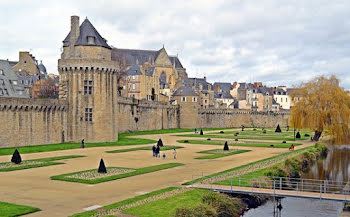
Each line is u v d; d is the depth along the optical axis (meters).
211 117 157.88
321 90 87.75
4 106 68.12
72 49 85.12
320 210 36.81
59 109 80.50
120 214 28.52
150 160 57.59
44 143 76.81
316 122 86.50
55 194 34.62
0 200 32.22
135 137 99.75
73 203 31.55
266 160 56.56
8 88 91.12
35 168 48.81
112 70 85.31
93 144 79.25
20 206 30.16
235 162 55.41
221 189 36.94
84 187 37.72
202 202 32.34
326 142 93.12
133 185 38.91
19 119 71.38
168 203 31.61
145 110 124.81
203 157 60.94
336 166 61.25
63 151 67.94
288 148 75.31
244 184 39.09
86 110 82.94
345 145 95.81
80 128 82.69
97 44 85.06
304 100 90.00
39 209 29.56
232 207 33.75
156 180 41.62
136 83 152.62
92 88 83.06
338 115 83.69
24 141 72.44
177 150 71.75
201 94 180.12
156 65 178.50
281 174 45.66
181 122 146.00
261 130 142.25
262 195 39.09
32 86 132.62
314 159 66.00
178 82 182.62
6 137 69.00
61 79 84.25
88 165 51.62
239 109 166.38
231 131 133.75
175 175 44.78
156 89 164.38
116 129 87.19
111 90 85.62
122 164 53.25
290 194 35.34
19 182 39.78
